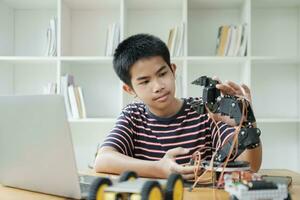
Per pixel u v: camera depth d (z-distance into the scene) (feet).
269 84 7.20
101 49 7.26
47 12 7.36
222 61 6.62
